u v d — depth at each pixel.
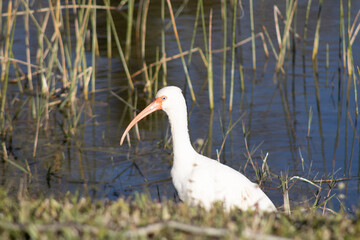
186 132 8.13
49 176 9.87
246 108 13.41
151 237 4.45
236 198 7.25
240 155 10.71
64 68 14.62
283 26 19.00
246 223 4.64
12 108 13.77
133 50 17.77
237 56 17.19
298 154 10.66
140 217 4.73
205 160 7.94
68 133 11.91
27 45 14.69
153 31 19.11
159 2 21.89
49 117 13.33
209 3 21.92
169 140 11.23
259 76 15.65
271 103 13.68
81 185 9.45
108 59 17.19
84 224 4.45
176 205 5.35
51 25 18.91
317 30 16.09
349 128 11.93
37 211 4.87
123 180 9.70
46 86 13.98
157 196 8.97
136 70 16.31
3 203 5.09
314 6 20.70
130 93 14.77
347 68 15.52
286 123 12.33
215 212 5.05
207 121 12.65
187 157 7.99
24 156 10.88
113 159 10.70
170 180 9.68
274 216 5.20
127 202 5.23
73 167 10.30
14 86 15.34
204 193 7.38
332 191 9.10
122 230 4.33
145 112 8.69
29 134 12.16
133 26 19.56
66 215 4.66
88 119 13.12
